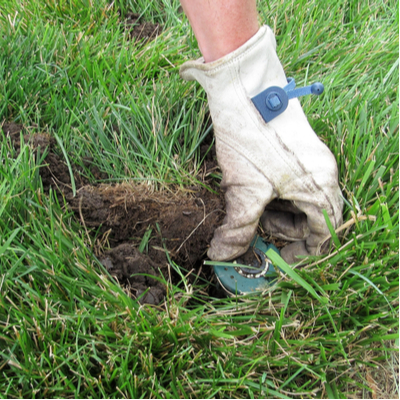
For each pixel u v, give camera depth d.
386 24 2.60
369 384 1.51
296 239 1.75
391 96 2.27
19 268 1.46
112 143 2.00
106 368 1.31
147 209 1.81
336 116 2.07
